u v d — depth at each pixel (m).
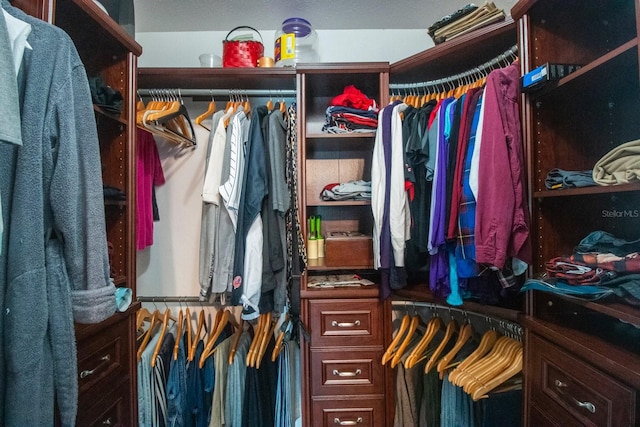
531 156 0.97
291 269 1.35
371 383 1.41
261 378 1.44
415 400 1.40
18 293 0.57
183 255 1.74
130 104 1.12
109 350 1.00
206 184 1.35
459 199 1.08
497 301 1.12
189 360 1.39
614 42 0.97
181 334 1.47
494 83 0.97
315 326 1.41
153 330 1.53
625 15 0.94
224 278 1.33
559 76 0.87
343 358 1.41
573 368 0.81
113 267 1.11
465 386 1.10
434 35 1.34
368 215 1.73
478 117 1.05
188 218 1.73
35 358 0.59
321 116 1.74
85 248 0.69
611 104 0.98
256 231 1.27
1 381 0.57
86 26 0.97
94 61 1.11
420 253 1.34
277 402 1.41
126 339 1.08
